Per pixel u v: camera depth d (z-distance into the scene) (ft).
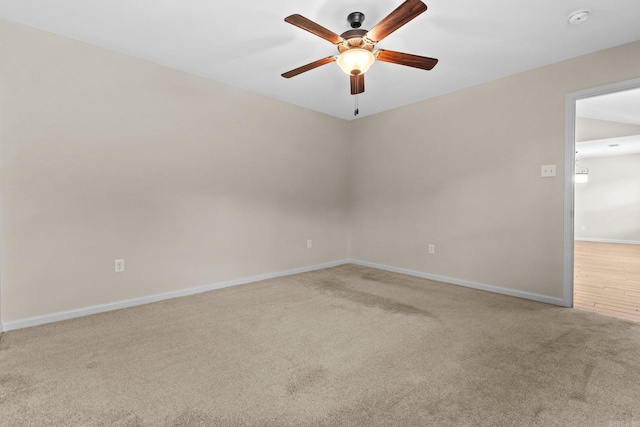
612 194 25.71
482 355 6.31
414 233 13.42
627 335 7.25
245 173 12.08
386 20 5.90
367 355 6.33
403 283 12.15
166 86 10.00
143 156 9.57
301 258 14.14
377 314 8.71
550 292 9.71
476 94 11.31
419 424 4.31
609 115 16.38
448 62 9.52
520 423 4.32
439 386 5.23
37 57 7.85
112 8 7.03
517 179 10.36
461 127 11.76
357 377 5.52
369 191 15.26
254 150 12.33
